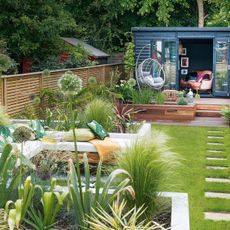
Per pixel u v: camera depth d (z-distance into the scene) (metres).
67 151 6.16
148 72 20.27
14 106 11.16
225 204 6.47
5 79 10.59
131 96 16.67
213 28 19.80
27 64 20.42
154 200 4.43
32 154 6.36
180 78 22.16
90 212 4.10
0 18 18.56
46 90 12.28
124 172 4.23
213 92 20.11
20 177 4.08
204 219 5.86
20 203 3.52
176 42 20.23
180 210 4.33
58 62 19.86
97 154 7.57
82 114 9.84
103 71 19.52
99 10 26.97
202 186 7.36
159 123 14.94
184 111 15.81
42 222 4.01
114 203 4.07
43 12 19.44
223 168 8.77
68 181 4.26
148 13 27.55
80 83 4.29
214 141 11.74
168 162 4.72
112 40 27.84
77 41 23.58
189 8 29.03
